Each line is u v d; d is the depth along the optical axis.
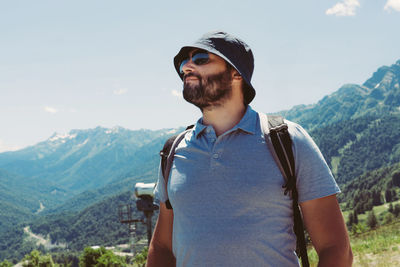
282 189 1.53
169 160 1.83
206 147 1.67
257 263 1.47
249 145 1.60
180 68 1.84
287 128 1.59
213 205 1.55
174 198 1.69
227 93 1.71
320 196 1.54
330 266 1.48
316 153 1.60
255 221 1.49
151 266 1.93
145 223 13.80
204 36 1.71
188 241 1.58
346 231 1.57
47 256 58.59
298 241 1.57
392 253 10.20
